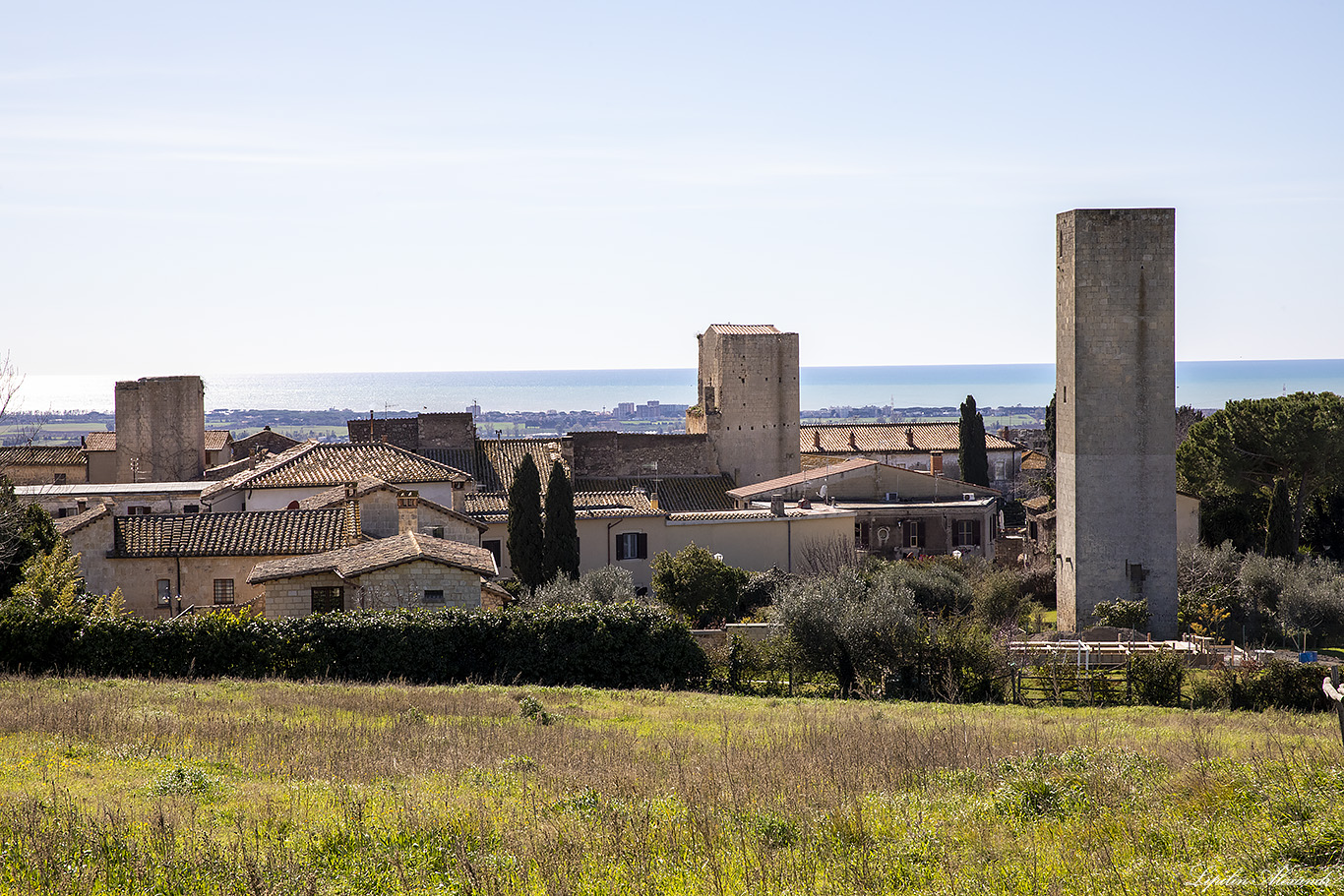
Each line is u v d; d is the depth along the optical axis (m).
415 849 13.40
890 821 14.81
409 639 35.69
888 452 118.19
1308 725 30.61
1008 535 81.06
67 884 11.63
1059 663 37.94
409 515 47.81
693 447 94.44
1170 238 54.34
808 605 38.12
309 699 28.19
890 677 37.00
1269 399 70.06
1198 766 16.88
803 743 22.36
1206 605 54.78
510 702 29.42
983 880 12.10
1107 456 54.75
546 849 12.80
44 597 39.25
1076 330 54.72
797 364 98.69
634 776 17.81
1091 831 13.96
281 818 14.91
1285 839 12.35
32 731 21.30
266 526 49.72
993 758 19.91
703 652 38.22
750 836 13.72
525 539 57.25
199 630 34.91
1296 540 65.81
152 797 16.23
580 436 88.69
